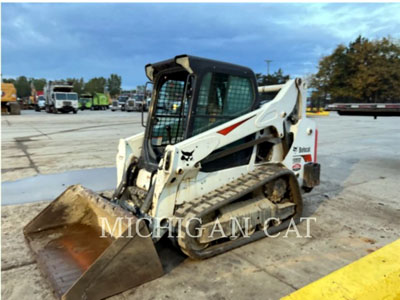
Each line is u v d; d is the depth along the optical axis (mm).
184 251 3143
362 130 15570
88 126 17953
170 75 3990
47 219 3674
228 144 3707
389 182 6340
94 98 48906
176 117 4191
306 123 4441
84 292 2486
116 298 2623
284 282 2877
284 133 4168
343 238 3811
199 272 3043
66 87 34812
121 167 4059
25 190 5645
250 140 3916
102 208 3295
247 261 3256
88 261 3004
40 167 7457
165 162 3133
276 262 3238
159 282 2859
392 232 3988
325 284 2170
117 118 25422
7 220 4289
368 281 2178
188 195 3395
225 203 3260
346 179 6574
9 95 30125
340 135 13648
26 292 2750
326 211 4727
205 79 3432
